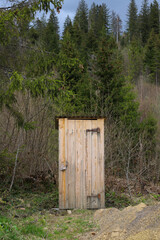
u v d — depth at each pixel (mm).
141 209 4535
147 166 9672
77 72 13555
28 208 6020
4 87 6703
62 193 6074
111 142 9539
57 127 7055
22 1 6617
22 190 7359
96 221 4965
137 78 33188
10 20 6582
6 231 4246
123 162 9227
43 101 9227
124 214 4598
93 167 6152
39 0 6473
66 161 6117
